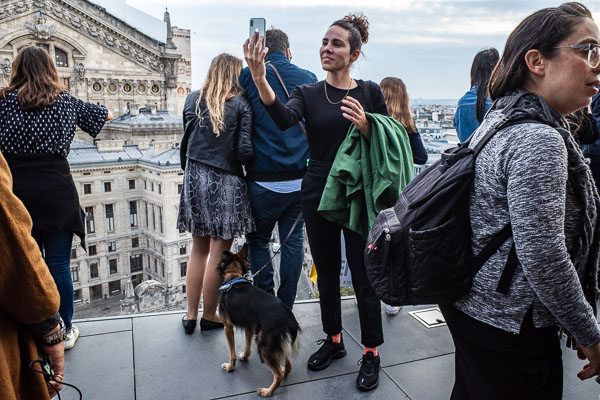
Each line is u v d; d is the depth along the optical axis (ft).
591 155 9.13
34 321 4.01
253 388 8.38
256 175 9.92
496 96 4.72
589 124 7.13
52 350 4.36
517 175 3.80
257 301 8.50
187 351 9.57
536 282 3.77
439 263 4.40
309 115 8.19
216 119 9.27
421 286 4.51
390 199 7.53
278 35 9.87
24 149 8.18
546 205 3.66
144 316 11.00
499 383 4.52
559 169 3.71
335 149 8.18
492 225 4.20
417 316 11.27
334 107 8.11
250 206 10.12
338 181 7.84
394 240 4.61
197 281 10.32
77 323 10.55
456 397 5.35
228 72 9.55
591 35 4.05
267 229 10.42
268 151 9.71
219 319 10.48
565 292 3.74
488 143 4.25
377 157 7.49
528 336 4.24
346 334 10.37
